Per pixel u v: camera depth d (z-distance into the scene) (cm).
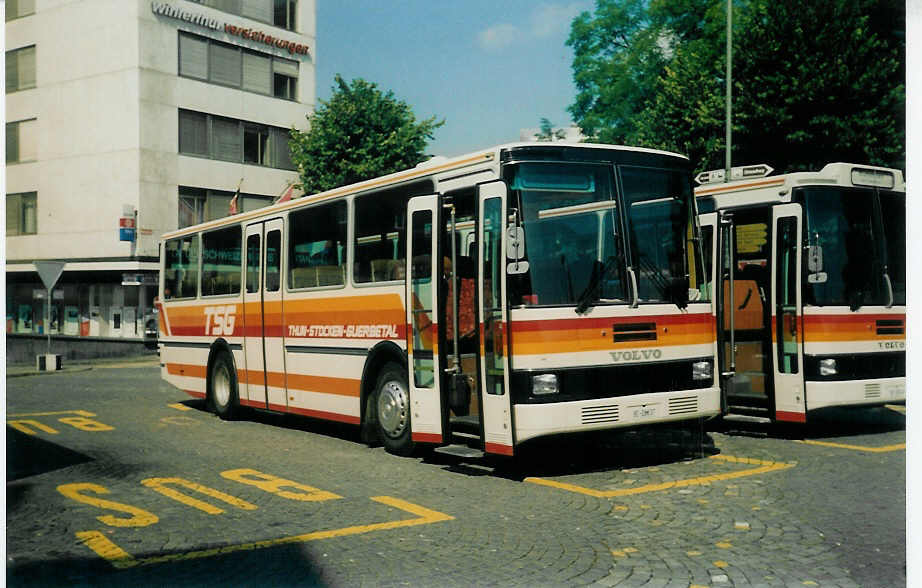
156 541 670
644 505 765
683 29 3728
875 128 2389
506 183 862
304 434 1260
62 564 612
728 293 1168
